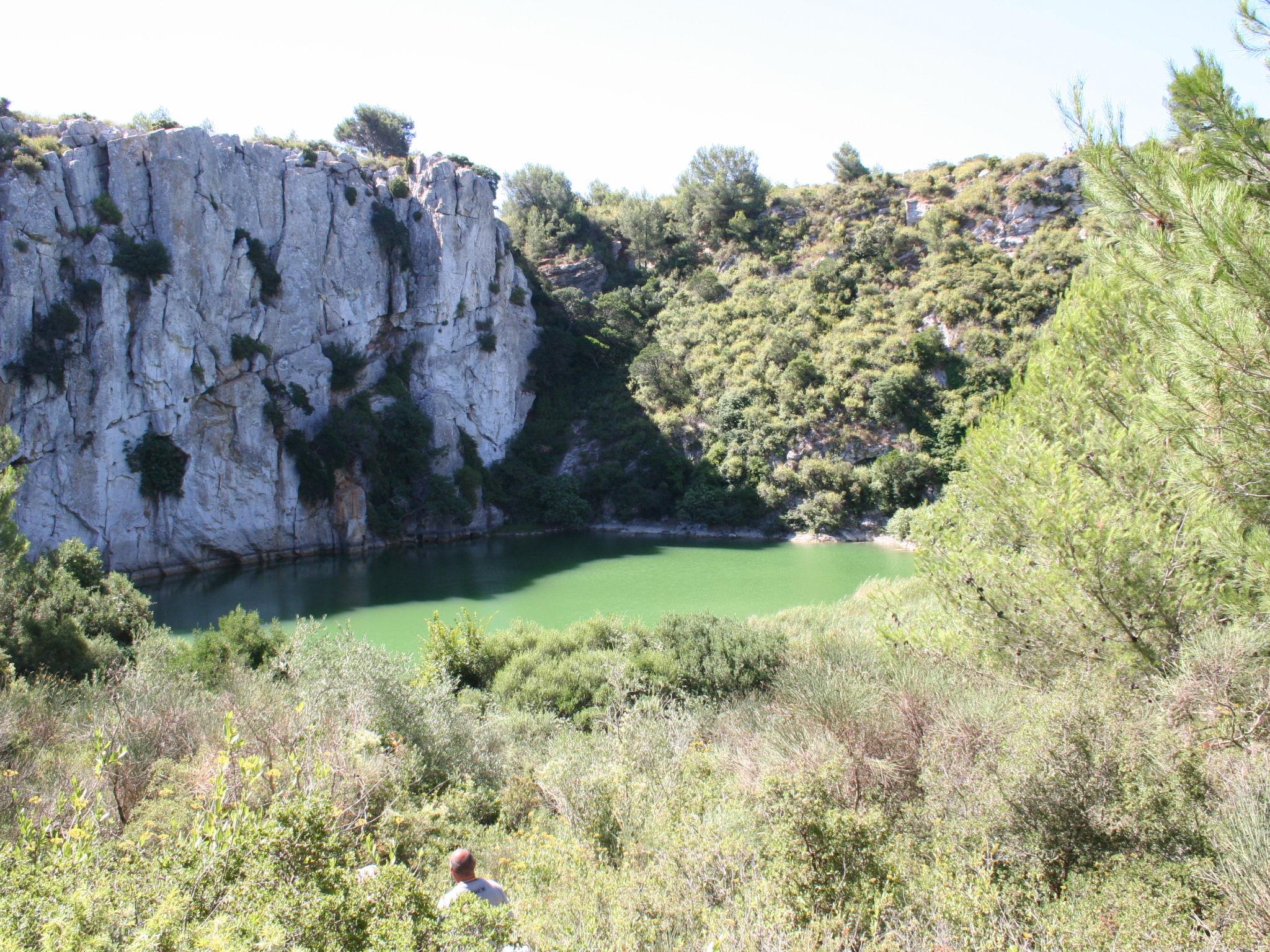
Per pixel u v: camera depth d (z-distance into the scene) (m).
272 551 48.47
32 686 15.23
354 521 52.09
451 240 59.34
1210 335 7.12
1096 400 11.06
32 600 19.55
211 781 6.70
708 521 60.31
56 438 39.28
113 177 42.22
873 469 56.28
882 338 61.88
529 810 10.27
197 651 17.95
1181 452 8.67
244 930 3.79
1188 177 7.22
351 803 8.10
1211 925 4.83
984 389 57.34
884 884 5.61
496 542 57.69
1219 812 5.88
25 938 3.82
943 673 10.17
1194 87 7.46
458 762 12.05
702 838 6.42
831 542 55.44
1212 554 8.94
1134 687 8.53
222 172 46.69
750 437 61.38
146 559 42.94
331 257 53.06
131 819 7.90
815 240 77.56
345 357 53.22
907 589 20.05
